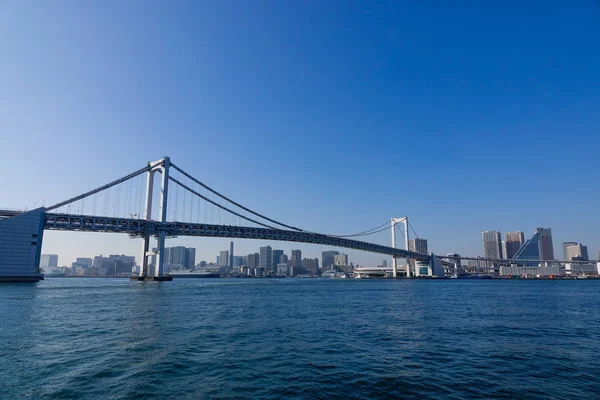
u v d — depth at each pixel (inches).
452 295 2534.5
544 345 805.2
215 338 826.2
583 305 1793.8
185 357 649.0
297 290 3046.3
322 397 466.9
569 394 488.7
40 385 497.7
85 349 703.7
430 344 800.3
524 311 1497.3
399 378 547.5
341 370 585.3
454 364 634.2
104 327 959.0
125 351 689.6
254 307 1519.4
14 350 692.7
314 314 1304.1
